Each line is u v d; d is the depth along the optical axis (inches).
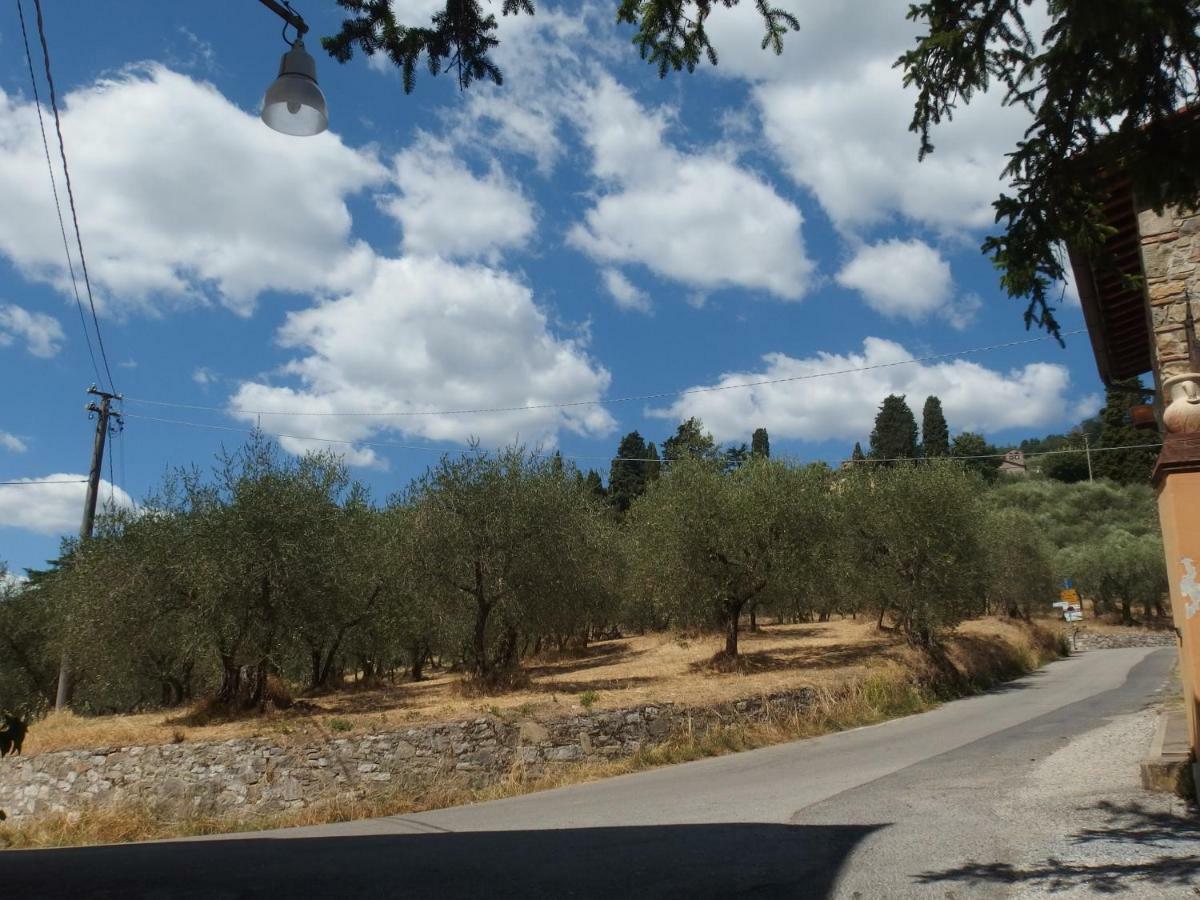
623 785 488.4
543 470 850.8
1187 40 133.1
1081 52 143.1
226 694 736.3
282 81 213.9
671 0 182.4
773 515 879.1
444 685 893.8
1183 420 259.4
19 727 157.9
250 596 701.3
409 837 342.0
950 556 912.3
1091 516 2311.8
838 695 735.1
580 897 210.8
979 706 751.1
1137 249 354.6
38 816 588.1
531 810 415.5
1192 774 277.0
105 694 1000.9
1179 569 253.6
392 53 206.8
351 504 870.4
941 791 338.6
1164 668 1075.3
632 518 1106.1
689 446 976.9
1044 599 1740.9
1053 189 166.4
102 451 939.3
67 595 818.2
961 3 152.3
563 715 597.6
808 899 200.2
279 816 508.1
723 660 883.4
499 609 837.8
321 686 916.6
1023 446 4276.6
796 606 1020.5
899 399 3041.3
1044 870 207.0
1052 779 339.3
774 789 393.7
